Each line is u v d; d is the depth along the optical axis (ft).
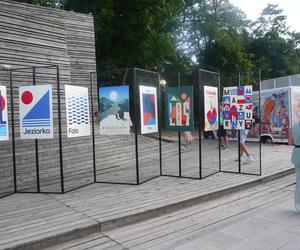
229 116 29.63
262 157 38.11
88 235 16.75
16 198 21.68
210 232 17.12
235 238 16.25
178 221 18.88
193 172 29.32
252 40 127.34
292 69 128.88
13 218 17.85
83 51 42.70
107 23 71.87
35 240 15.08
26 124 22.61
